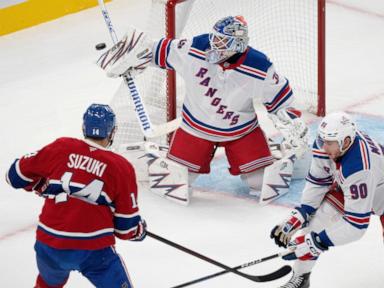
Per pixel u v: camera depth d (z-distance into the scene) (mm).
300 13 29688
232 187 20594
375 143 14492
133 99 20062
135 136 22250
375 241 17844
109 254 14039
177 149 19750
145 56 19359
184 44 18844
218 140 19516
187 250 15844
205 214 19312
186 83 19109
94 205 13797
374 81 25969
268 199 19609
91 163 13758
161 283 16688
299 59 26531
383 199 14906
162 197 20062
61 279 14547
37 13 31234
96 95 26125
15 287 16781
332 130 13828
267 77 18531
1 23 30453
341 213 15094
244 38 18016
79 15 32062
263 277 15602
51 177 13844
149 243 18125
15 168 14078
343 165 14078
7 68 28297
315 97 24094
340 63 27406
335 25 30375
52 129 24094
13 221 19328
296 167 20438
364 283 16438
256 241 18109
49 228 13844
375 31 29797
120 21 31344
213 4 30453
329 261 17188
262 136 19719
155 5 22438
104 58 19781
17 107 25562
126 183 13773
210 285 16453
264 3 30453
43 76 27594
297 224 15109
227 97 18766
